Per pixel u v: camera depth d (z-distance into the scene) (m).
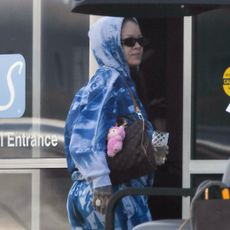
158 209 18.73
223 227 11.45
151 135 16.12
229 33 18.70
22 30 18.95
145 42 17.11
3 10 18.95
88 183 15.86
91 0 12.27
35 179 18.89
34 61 18.89
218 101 18.75
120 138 15.49
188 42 18.77
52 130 18.84
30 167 18.88
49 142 18.86
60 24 18.86
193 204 11.55
